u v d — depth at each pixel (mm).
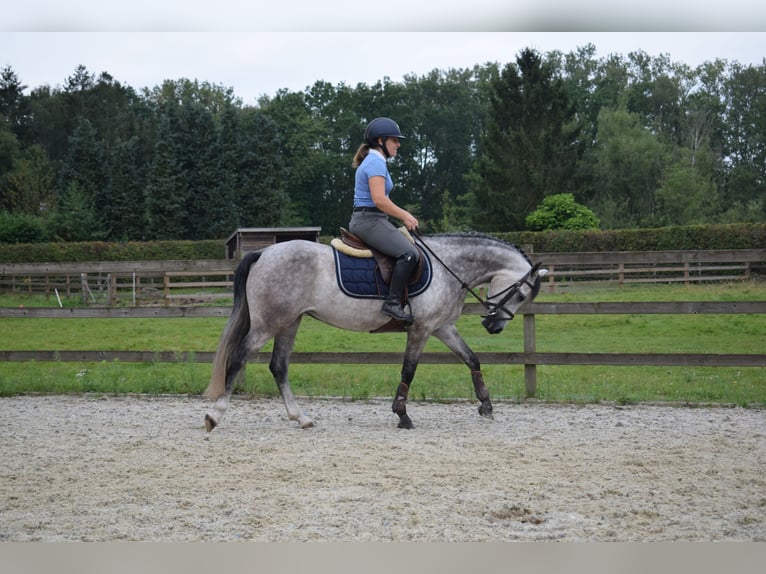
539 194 43688
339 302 6559
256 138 52250
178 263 9008
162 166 46812
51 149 60719
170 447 5996
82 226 40844
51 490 4797
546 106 46188
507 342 14539
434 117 65062
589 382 9891
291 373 10531
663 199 47406
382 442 6188
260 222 50375
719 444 6109
